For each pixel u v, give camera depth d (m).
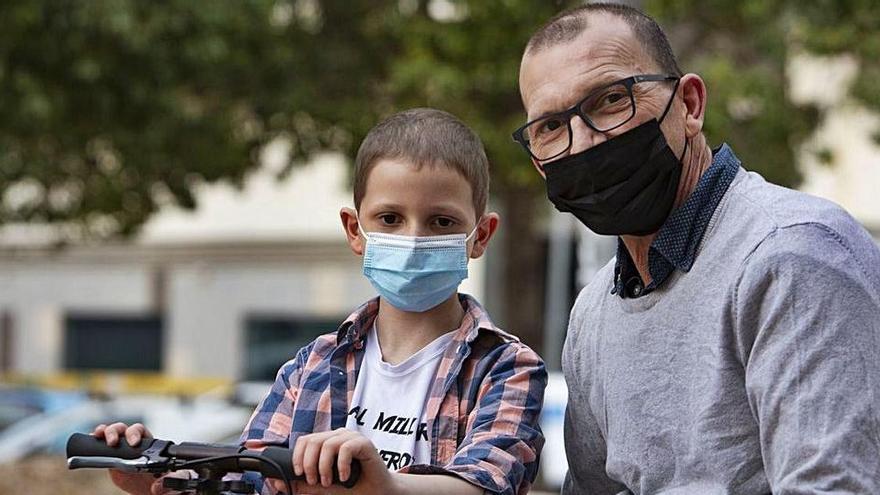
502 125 12.51
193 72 12.61
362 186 3.58
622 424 3.28
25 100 11.69
